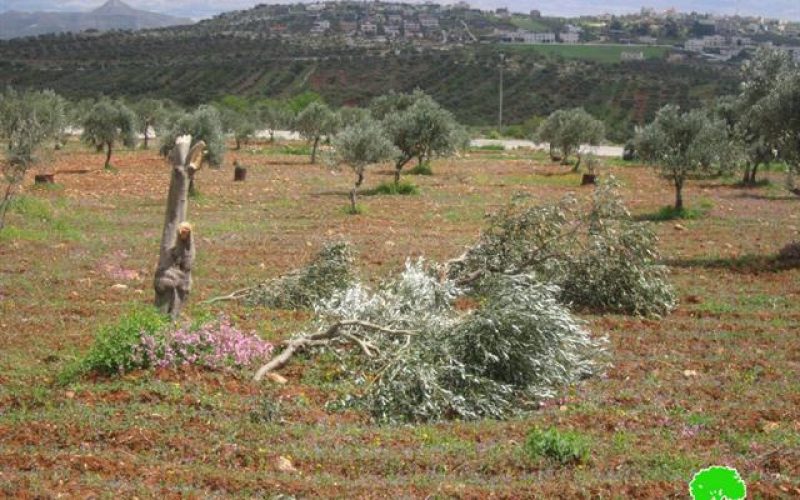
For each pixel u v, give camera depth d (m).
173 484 7.52
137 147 56.38
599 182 15.46
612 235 14.87
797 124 20.03
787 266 19.30
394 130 34.19
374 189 33.44
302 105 83.06
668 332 13.57
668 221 26.53
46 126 22.86
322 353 11.49
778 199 32.47
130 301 14.73
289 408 9.56
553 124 47.50
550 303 10.90
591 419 9.54
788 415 9.74
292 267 18.14
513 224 15.14
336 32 180.75
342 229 23.61
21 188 29.25
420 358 10.35
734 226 25.50
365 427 9.28
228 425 8.90
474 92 104.44
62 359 11.20
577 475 7.91
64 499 7.02
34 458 7.85
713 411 9.88
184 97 99.19
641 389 10.66
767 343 13.06
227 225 23.88
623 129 76.56
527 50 136.12
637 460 8.30
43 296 14.93
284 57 127.56
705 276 18.22
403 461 8.18
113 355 10.34
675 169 27.08
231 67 118.94
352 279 15.04
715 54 145.88
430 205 29.16
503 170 43.78
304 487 7.50
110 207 27.11
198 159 12.30
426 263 15.37
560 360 10.81
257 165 44.81
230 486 7.50
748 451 8.65
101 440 8.46
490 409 9.84
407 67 118.38
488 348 10.41
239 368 10.77
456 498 7.35
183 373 10.38
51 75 109.44
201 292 15.61
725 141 27.11
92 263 18.00
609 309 15.00
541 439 8.36
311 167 44.25
